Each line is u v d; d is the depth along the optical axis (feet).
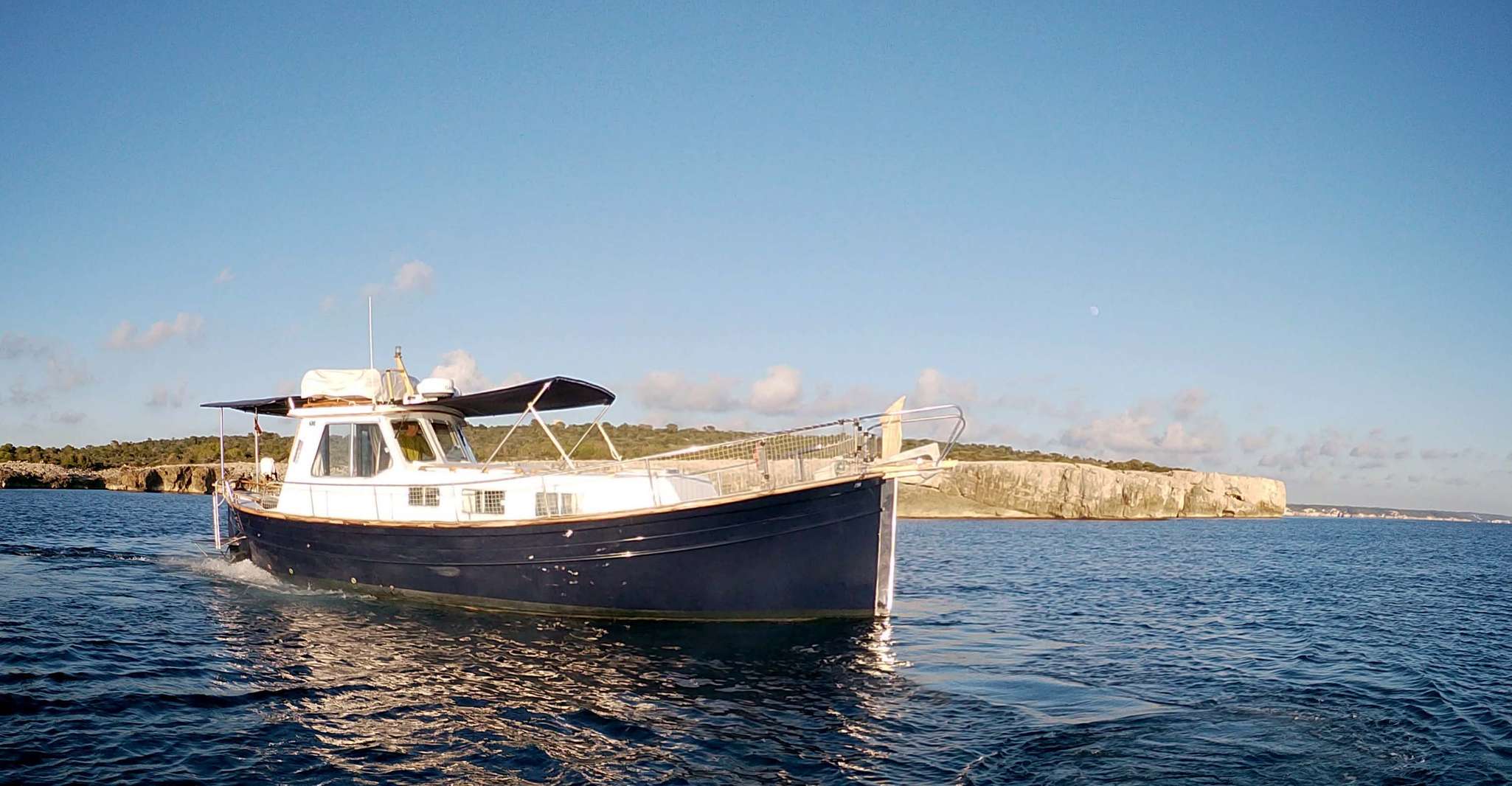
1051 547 144.97
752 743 33.42
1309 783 30.35
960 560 114.11
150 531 119.55
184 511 171.42
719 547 50.57
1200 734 35.42
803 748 33.06
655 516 50.52
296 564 62.44
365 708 36.58
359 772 29.84
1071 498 276.82
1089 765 31.55
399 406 58.90
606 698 38.63
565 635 49.60
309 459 61.26
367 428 59.82
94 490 276.82
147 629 49.47
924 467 51.03
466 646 46.93
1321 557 140.15
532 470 58.90
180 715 34.81
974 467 278.87
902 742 33.88
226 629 50.08
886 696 39.93
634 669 43.16
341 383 59.57
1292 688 43.68
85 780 28.12
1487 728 37.40
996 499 276.41
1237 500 306.35
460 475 56.95
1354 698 41.93
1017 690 41.88
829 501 50.55
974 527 213.87
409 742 32.81
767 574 50.98
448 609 55.72
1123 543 160.15
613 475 54.13
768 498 49.90
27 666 40.37
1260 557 134.92
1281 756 33.04
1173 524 257.34
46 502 188.55
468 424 66.80
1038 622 63.36
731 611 51.44
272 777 29.12
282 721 34.63
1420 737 35.88
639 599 51.67
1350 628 64.23
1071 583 90.27
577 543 51.78
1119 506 280.10
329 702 37.19
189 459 337.31
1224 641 57.26
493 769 30.42
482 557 53.93
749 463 54.44
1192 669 47.85
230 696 37.52
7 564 76.89
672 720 35.86
